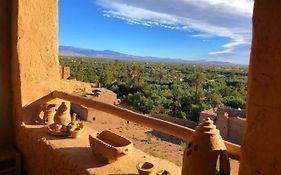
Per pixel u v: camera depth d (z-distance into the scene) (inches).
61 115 144.3
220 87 1664.6
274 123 57.5
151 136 624.1
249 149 61.5
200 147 76.5
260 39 58.5
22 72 153.1
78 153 119.6
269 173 58.6
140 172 96.9
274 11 56.4
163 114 1071.6
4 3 156.5
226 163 75.5
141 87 1462.8
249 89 61.0
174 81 2086.6
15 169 151.6
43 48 159.3
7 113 163.0
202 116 866.1
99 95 826.2
